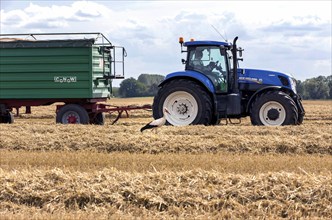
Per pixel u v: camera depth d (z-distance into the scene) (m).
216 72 18.78
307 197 9.73
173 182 10.41
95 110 20.92
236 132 16.98
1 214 9.00
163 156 14.12
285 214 9.34
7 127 18.70
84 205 9.86
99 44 20.73
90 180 10.62
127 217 8.92
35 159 13.77
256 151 15.12
